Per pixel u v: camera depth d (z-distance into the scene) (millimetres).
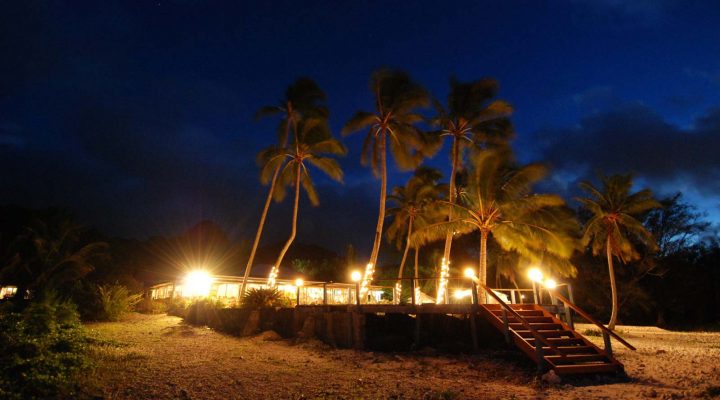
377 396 8945
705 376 10492
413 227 37750
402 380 10461
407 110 26047
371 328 16656
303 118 30594
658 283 46031
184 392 9234
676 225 45469
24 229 31469
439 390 9320
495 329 15805
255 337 18891
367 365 12586
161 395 9023
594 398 8562
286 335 19156
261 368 12078
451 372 11445
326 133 30062
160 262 51062
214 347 16359
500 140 26484
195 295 30938
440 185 36906
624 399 8453
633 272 45594
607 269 45688
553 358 10797
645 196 33125
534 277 14945
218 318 23047
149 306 31703
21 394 8391
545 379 10055
